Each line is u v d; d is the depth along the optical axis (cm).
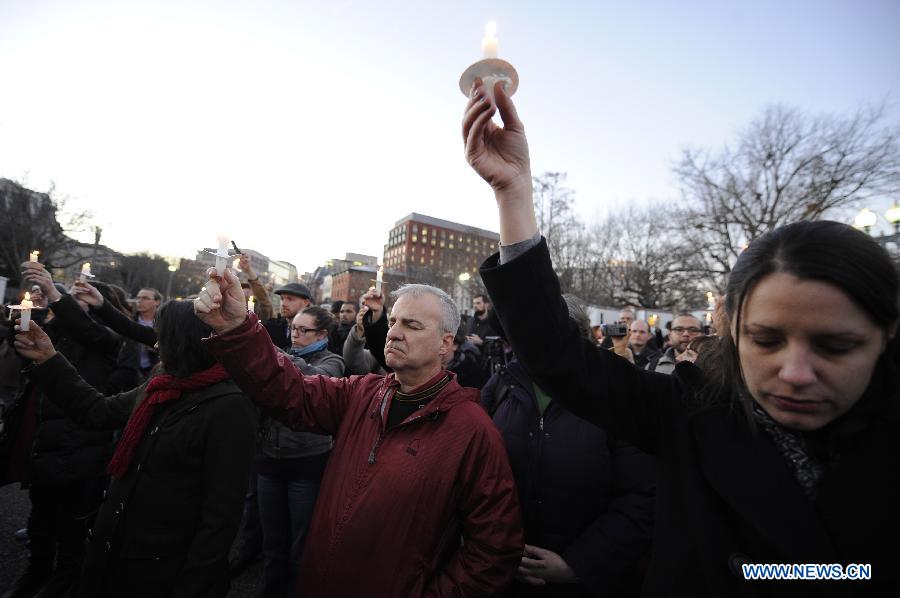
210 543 162
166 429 171
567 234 2766
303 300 420
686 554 83
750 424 81
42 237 2592
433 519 145
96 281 361
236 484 171
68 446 262
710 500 83
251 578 314
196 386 175
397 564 140
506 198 95
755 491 76
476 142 92
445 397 161
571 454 165
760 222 2084
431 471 147
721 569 77
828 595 67
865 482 68
